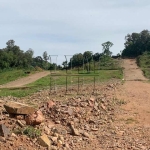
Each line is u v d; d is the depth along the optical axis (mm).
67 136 11008
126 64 93812
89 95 23578
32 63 96812
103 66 83625
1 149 8062
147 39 121500
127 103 20344
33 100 20766
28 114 11172
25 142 8883
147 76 56688
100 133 12164
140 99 22922
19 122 10289
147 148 10344
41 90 30453
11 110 11125
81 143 10406
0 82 52188
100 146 10273
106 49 105688
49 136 10109
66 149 9438
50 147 9062
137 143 10898
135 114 16797
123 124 14234
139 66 86688
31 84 43562
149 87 33906
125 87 32406
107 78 49594
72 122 12906
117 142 10891
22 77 61844
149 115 16688
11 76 62156
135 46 122125
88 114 15086
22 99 21875
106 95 23609
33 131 9531
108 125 13750
